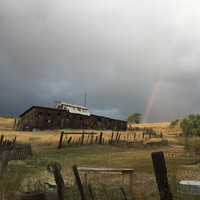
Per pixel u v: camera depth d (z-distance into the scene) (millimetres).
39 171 10984
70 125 46375
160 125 86875
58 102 49594
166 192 4727
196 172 9641
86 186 6191
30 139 27250
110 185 7527
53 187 5930
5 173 7789
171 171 9883
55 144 23734
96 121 50562
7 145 14398
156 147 29078
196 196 5430
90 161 14586
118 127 54125
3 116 79938
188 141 35312
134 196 5891
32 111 44375
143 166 11805
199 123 44125
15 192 5762
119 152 22312
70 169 11281
